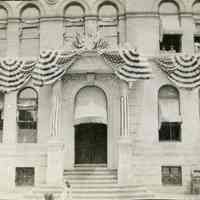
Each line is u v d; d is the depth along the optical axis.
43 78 25.50
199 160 26.19
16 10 29.00
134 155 26.17
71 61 25.58
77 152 27.55
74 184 24.12
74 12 28.84
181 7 28.50
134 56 25.41
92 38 25.92
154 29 28.08
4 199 22.92
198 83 26.64
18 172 26.64
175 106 27.12
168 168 26.30
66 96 27.12
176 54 27.06
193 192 25.22
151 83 27.20
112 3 28.75
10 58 27.14
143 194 23.11
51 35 28.47
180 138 26.73
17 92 27.48
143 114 26.78
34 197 23.00
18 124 27.41
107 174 25.39
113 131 26.66
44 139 26.83
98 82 27.08
